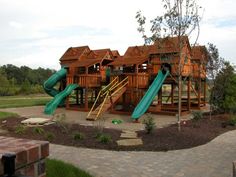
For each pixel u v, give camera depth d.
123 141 11.07
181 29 13.73
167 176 7.10
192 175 7.16
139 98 22.62
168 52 15.52
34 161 2.39
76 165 7.85
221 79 20.22
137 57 24.77
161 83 21.36
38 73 88.62
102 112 20.03
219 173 7.31
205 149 10.01
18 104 31.00
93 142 10.83
